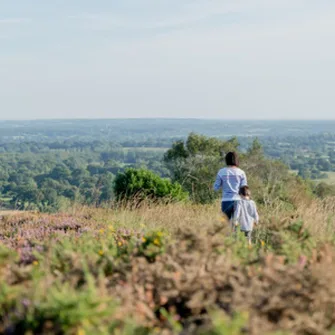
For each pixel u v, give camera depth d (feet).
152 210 44.32
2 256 17.20
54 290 13.92
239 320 12.46
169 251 18.86
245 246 21.85
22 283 16.12
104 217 40.88
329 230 28.55
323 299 14.64
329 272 15.64
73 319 12.66
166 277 16.15
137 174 66.59
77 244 22.68
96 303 13.01
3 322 13.69
